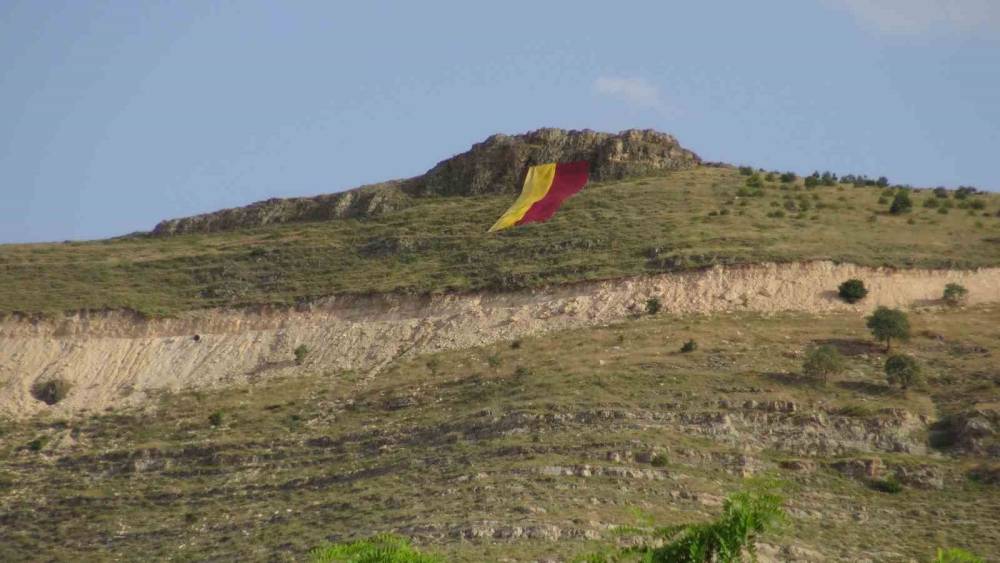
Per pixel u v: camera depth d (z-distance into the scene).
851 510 194.00
